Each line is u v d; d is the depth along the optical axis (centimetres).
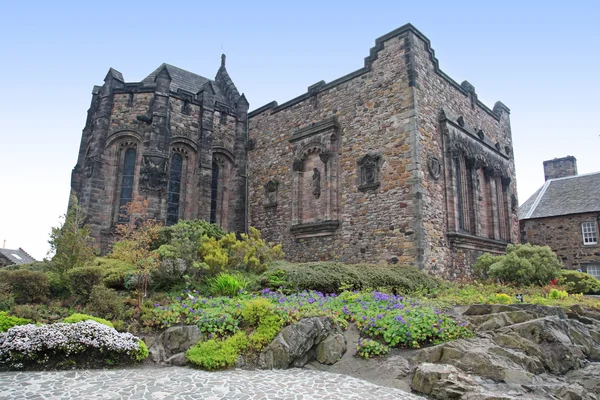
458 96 2100
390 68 1834
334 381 824
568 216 2600
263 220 2356
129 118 2230
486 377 800
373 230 1767
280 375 855
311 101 2183
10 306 1045
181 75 2828
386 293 1341
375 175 1791
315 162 2097
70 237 1358
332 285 1375
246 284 1347
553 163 3250
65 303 1157
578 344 1014
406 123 1725
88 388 729
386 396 744
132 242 1325
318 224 1953
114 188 2169
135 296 1205
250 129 2589
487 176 2223
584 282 1747
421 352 896
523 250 1816
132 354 895
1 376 785
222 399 696
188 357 902
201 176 2322
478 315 1116
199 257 1474
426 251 1623
